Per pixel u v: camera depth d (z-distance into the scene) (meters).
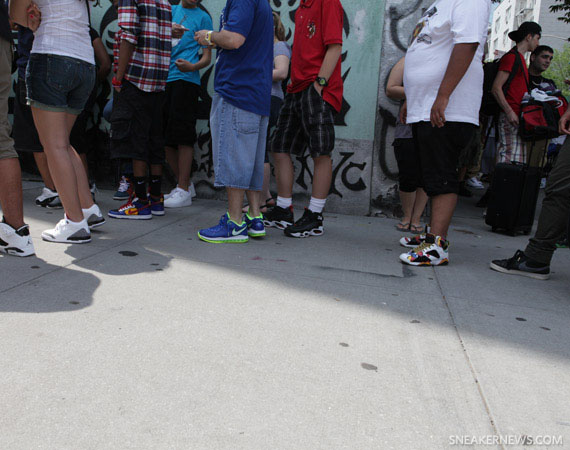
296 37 3.62
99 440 1.25
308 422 1.38
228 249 3.22
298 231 3.72
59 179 2.96
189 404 1.43
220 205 4.83
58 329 1.85
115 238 3.30
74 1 2.89
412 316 2.23
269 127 4.42
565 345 2.01
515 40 4.95
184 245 3.24
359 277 2.80
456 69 2.79
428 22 3.04
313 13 3.45
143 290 2.33
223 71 3.18
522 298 2.61
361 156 4.66
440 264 3.18
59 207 4.20
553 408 1.53
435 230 3.17
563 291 2.78
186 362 1.67
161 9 3.75
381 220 4.62
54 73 2.81
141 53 3.69
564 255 3.70
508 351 1.92
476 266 3.23
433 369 1.74
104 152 5.23
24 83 3.83
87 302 2.13
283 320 2.08
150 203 4.08
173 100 4.48
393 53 4.45
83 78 3.01
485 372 1.74
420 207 4.09
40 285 2.30
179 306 2.16
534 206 4.39
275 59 4.23
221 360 1.70
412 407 1.49
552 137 4.41
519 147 4.71
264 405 1.45
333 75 3.55
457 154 3.08
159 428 1.31
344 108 4.61
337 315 2.18
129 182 4.77
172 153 4.79
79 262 2.70
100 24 5.07
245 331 1.95
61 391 1.46
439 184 3.06
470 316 2.28
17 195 2.67
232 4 3.05
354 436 1.33
